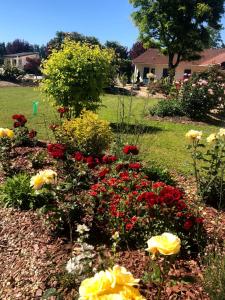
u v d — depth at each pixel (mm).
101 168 5695
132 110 15227
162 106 14445
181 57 35562
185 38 31469
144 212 4082
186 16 31484
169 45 32375
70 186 4348
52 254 3736
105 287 1334
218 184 5215
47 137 9391
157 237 1903
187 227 3717
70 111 10914
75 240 3977
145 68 43375
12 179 5086
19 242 3990
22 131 7125
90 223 4176
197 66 39750
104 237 4004
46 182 3512
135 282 1375
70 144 6703
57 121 10711
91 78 10984
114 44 50781
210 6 31297
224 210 5035
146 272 3273
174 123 13359
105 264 3209
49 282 3314
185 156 8406
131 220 3918
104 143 6684
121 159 5840
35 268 3541
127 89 26469
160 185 4406
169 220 3893
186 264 3572
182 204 3770
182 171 7055
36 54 74688
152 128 12016
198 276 3373
